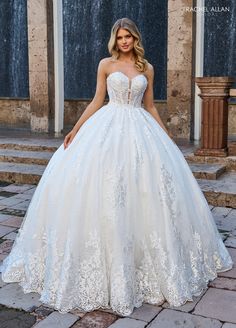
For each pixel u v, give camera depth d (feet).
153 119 11.09
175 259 9.81
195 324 9.11
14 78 38.09
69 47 36.63
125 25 10.47
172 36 25.77
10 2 37.09
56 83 30.35
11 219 16.11
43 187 10.52
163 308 9.66
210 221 11.23
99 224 9.50
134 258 9.75
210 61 33.06
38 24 29.43
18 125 36.09
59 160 10.51
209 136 21.15
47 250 10.05
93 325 9.08
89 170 9.79
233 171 20.76
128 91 10.61
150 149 10.26
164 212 9.86
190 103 26.21
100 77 10.87
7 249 13.23
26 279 10.54
